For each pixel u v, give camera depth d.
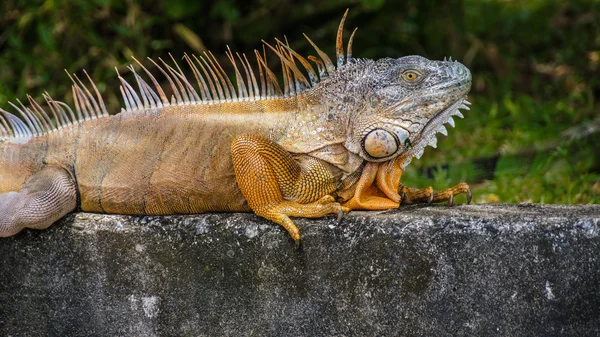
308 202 1.61
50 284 1.66
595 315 1.53
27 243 1.66
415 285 1.57
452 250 1.55
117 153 1.65
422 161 2.18
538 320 1.54
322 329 1.60
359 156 1.61
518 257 1.54
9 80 2.32
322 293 1.59
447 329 1.56
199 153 1.63
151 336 1.65
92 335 1.66
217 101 1.64
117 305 1.65
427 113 1.59
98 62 2.34
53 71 2.31
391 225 1.57
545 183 1.97
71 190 1.66
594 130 2.10
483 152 2.16
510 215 1.55
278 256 1.60
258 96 1.63
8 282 1.67
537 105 2.41
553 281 1.53
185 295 1.63
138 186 1.63
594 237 1.52
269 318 1.61
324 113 1.61
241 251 1.61
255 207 1.60
